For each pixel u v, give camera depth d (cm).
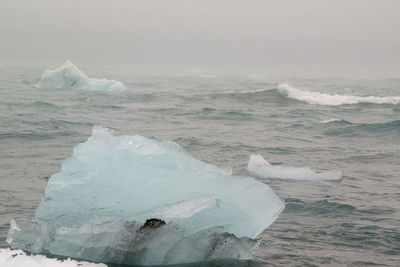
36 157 1224
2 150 1312
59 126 1766
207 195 572
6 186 923
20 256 541
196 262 550
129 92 3441
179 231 552
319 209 814
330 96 3094
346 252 614
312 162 1276
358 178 1082
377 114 2472
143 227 554
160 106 2584
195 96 3067
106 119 2034
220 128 1883
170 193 618
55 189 629
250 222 581
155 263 545
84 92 3297
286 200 868
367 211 808
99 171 655
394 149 1491
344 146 1538
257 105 2772
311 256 595
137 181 638
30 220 583
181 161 694
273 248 618
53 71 3597
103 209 595
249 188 631
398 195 930
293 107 2711
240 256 567
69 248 561
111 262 549
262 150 1427
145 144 709
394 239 668
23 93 3109
